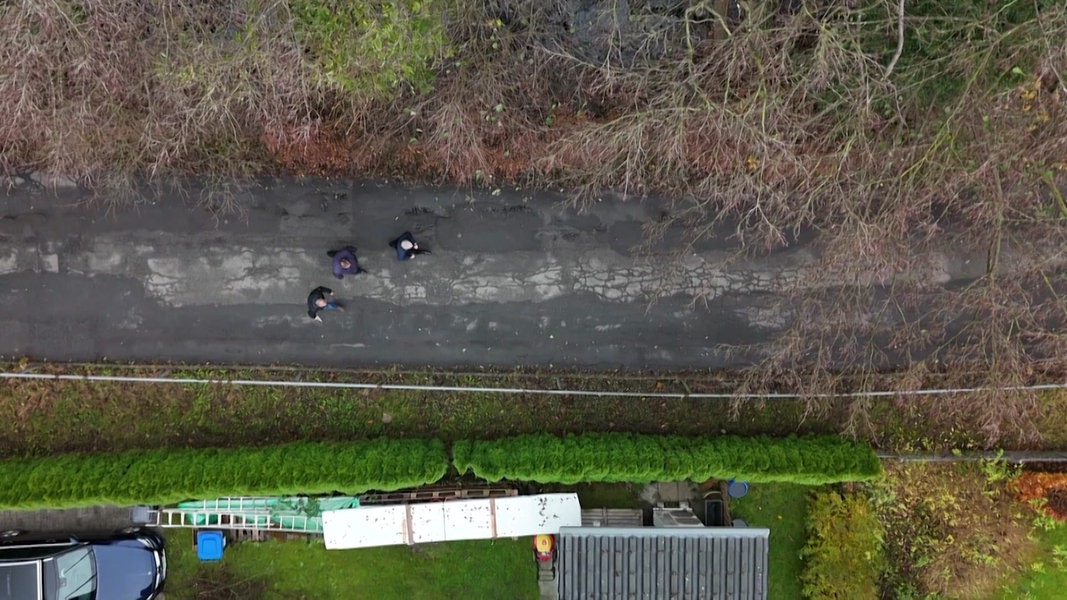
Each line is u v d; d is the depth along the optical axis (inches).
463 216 434.3
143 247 430.0
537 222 436.1
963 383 437.1
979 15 327.6
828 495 435.2
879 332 440.1
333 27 332.2
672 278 440.1
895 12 340.5
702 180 398.9
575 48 388.8
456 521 420.5
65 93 362.6
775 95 324.2
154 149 398.0
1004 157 344.2
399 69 351.3
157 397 436.1
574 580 385.7
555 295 439.8
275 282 434.3
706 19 346.0
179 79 343.9
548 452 418.0
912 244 428.1
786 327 438.9
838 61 310.8
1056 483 430.0
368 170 426.3
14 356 432.8
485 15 374.9
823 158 352.5
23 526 439.5
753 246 436.5
